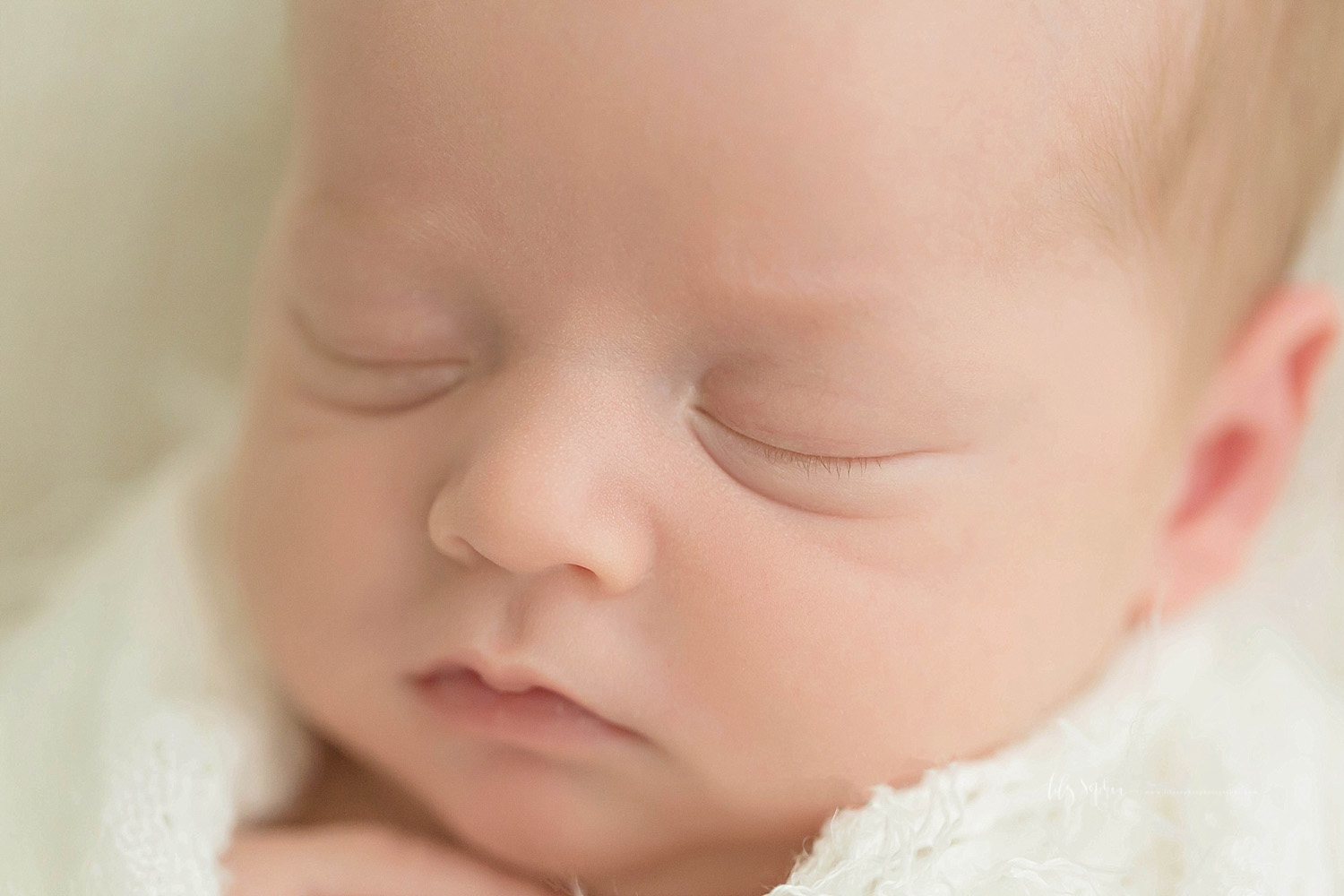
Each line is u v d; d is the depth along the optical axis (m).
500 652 0.23
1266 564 0.31
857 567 0.23
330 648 0.24
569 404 0.23
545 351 0.23
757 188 0.22
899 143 0.22
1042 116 0.23
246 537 0.25
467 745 0.24
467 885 0.25
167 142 0.31
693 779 0.24
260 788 0.25
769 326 0.22
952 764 0.24
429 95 0.22
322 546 0.24
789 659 0.23
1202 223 0.25
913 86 0.22
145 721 0.25
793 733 0.23
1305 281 0.28
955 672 0.24
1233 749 0.25
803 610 0.23
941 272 0.22
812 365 0.23
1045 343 0.23
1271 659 0.27
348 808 0.26
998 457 0.23
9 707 0.26
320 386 0.24
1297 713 0.26
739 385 0.23
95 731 0.25
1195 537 0.27
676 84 0.22
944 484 0.23
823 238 0.22
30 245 0.30
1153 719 0.25
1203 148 0.25
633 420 0.23
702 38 0.22
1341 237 0.29
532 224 0.22
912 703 0.24
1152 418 0.25
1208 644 0.27
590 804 0.24
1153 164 0.24
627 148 0.22
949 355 0.23
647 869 0.24
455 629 0.23
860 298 0.22
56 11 0.30
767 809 0.24
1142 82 0.23
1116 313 0.24
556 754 0.24
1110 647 0.26
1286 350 0.27
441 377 0.24
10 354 0.31
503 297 0.23
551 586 0.23
